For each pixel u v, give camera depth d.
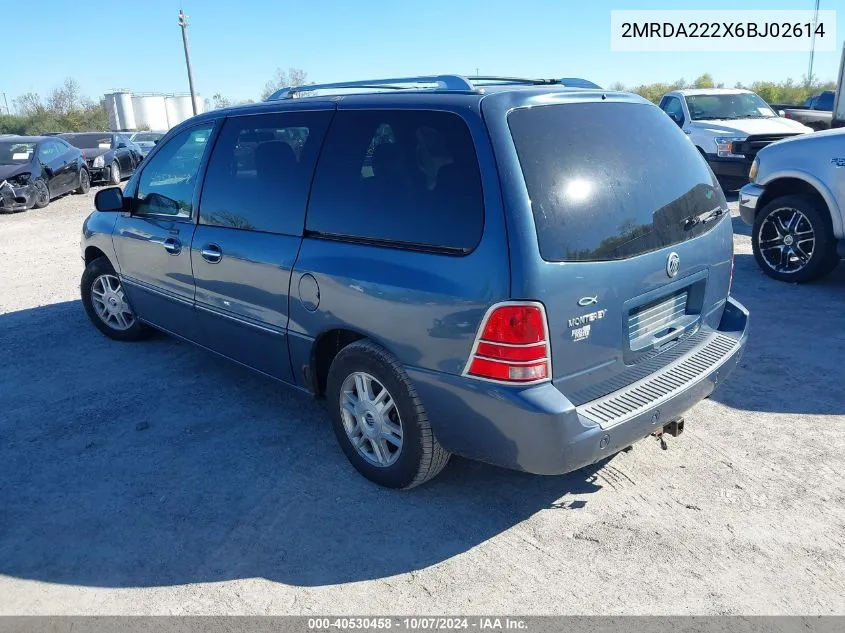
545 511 3.48
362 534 3.33
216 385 5.02
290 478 3.80
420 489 3.68
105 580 3.06
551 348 2.93
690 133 13.13
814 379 4.84
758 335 5.66
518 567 3.08
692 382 3.42
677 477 3.74
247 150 4.17
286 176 3.88
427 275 3.11
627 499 3.56
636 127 3.49
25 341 6.05
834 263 6.86
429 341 3.14
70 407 4.73
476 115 3.05
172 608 2.89
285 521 3.44
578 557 3.14
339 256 3.50
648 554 3.14
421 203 3.20
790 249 7.04
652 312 3.40
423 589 2.97
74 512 3.54
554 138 3.10
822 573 3.00
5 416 4.62
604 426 3.03
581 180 3.08
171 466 3.96
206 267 4.42
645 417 3.18
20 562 3.19
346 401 3.71
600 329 3.09
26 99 59.12
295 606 2.89
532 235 2.86
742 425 4.26
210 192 4.42
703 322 3.84
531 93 3.18
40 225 13.10
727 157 12.23
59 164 16.48
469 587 2.97
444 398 3.16
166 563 3.16
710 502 3.51
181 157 4.75
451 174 3.09
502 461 3.12
